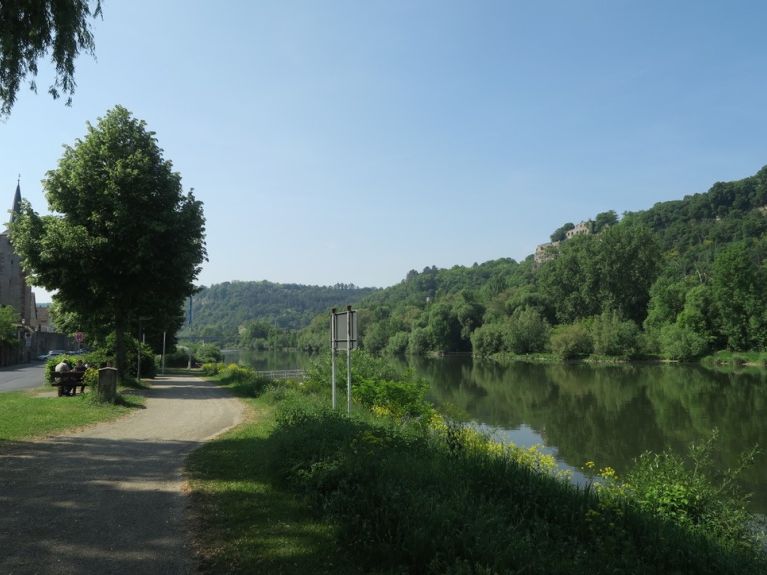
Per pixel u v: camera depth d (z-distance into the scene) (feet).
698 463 35.22
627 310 336.70
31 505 21.99
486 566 15.42
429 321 413.18
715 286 268.41
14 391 77.25
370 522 18.45
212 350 302.04
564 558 17.98
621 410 112.47
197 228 85.10
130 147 84.48
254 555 17.26
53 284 80.28
